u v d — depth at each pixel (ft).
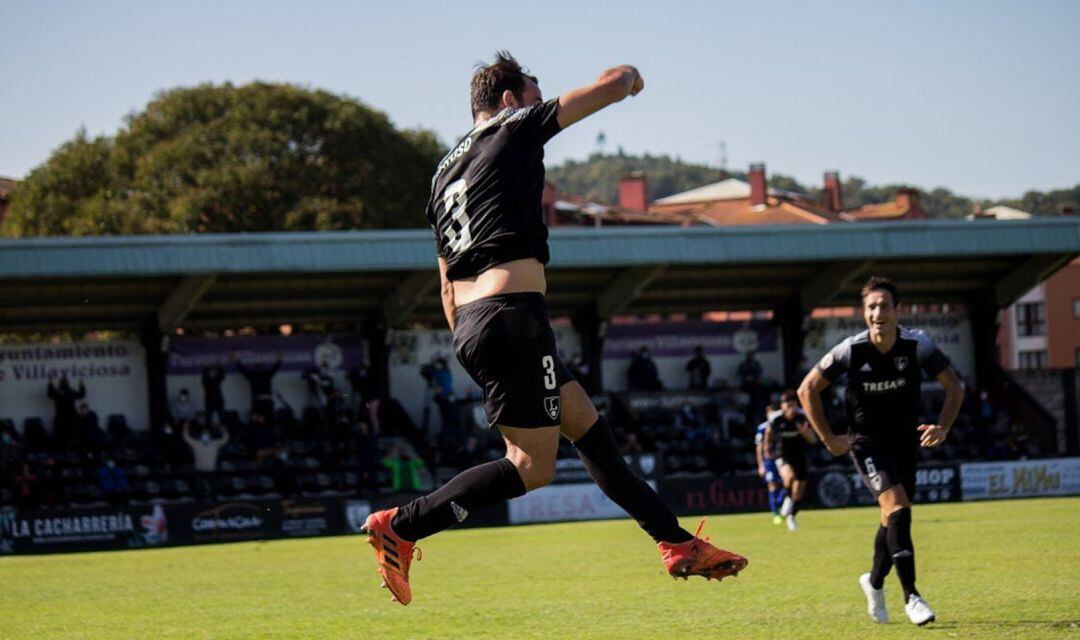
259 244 92.07
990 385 118.52
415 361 107.24
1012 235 107.96
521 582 41.39
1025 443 109.29
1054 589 32.94
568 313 111.45
